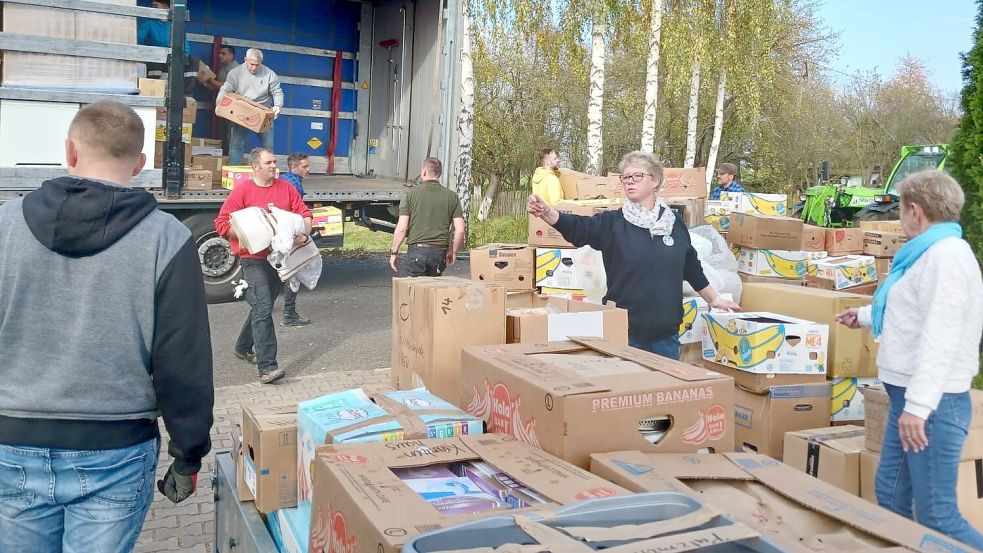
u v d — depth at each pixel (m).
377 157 11.60
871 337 4.16
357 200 9.52
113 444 2.22
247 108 9.45
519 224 18.92
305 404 2.61
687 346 4.86
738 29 20.81
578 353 2.80
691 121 22.42
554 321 3.37
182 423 2.28
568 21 16.36
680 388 2.31
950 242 2.91
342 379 6.54
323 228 9.19
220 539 3.15
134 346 2.21
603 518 1.63
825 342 4.11
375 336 7.94
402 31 10.95
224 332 7.72
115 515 2.26
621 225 3.98
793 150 28.61
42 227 2.13
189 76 9.75
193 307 2.26
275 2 10.94
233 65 10.38
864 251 8.60
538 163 24.34
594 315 3.45
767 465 2.14
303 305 9.17
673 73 20.38
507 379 2.42
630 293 3.95
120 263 2.19
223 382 6.36
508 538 1.52
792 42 26.81
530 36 18.06
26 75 6.59
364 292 10.03
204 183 8.30
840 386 4.16
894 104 31.16
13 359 2.18
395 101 11.16
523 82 23.64
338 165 11.60
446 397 3.23
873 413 3.48
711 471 2.07
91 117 2.28
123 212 2.20
